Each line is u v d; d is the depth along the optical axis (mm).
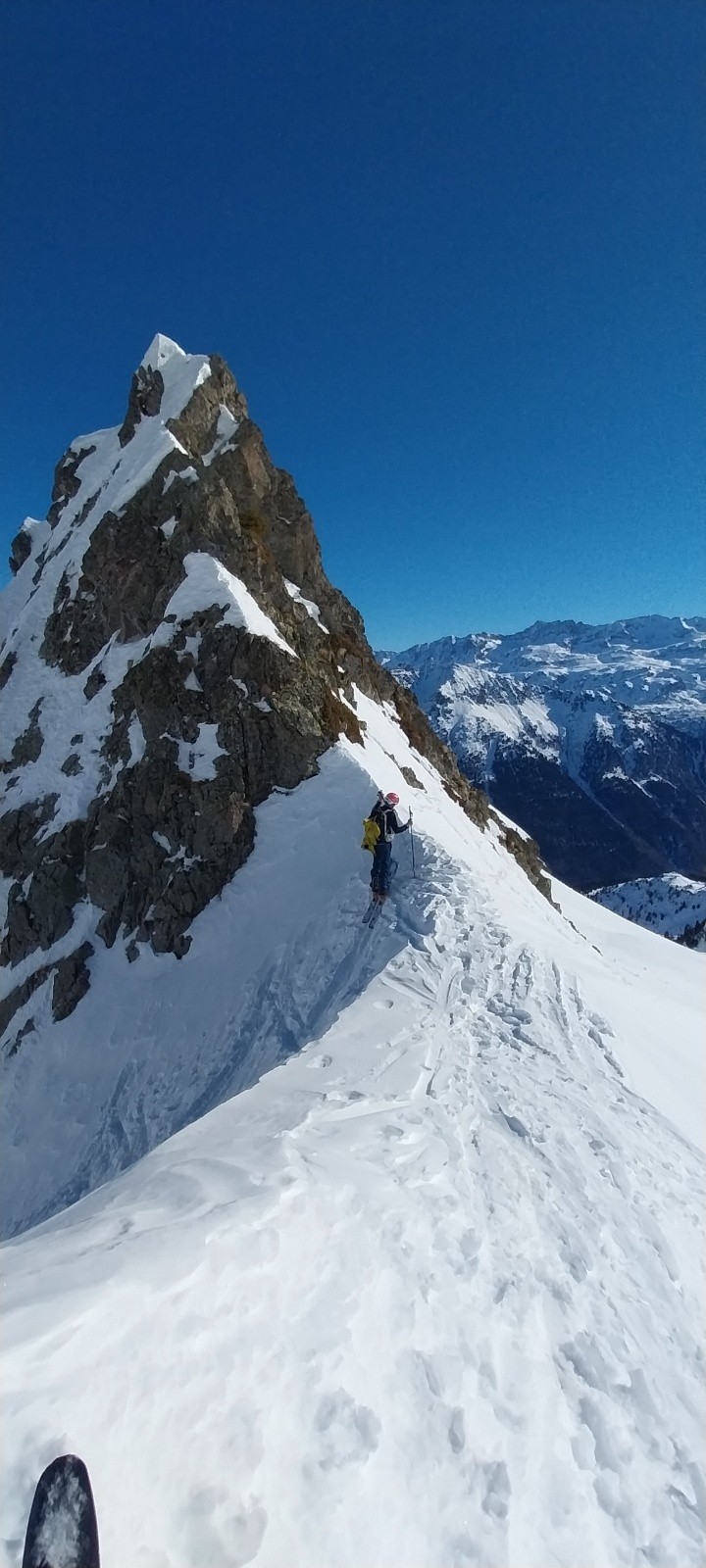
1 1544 3363
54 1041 24609
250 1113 10086
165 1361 4469
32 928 28719
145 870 26719
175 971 23797
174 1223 5820
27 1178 20609
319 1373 4949
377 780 26656
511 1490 4785
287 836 25125
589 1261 7473
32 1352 4035
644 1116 11266
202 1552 3764
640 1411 5805
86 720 32844
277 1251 5789
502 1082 11227
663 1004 19344
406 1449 4758
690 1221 8859
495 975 15602
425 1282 6316
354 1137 8734
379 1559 4086
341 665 39938
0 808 33250
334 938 19906
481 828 46281
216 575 30672
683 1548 4812
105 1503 3676
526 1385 5672
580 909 53312
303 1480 4293
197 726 28031
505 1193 8250
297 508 42781
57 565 43375
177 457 36031
